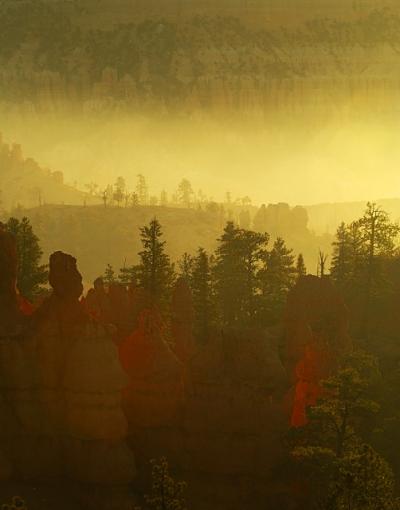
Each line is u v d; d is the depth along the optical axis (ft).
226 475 192.34
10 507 150.41
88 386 176.45
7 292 183.42
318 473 190.90
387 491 178.91
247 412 193.67
